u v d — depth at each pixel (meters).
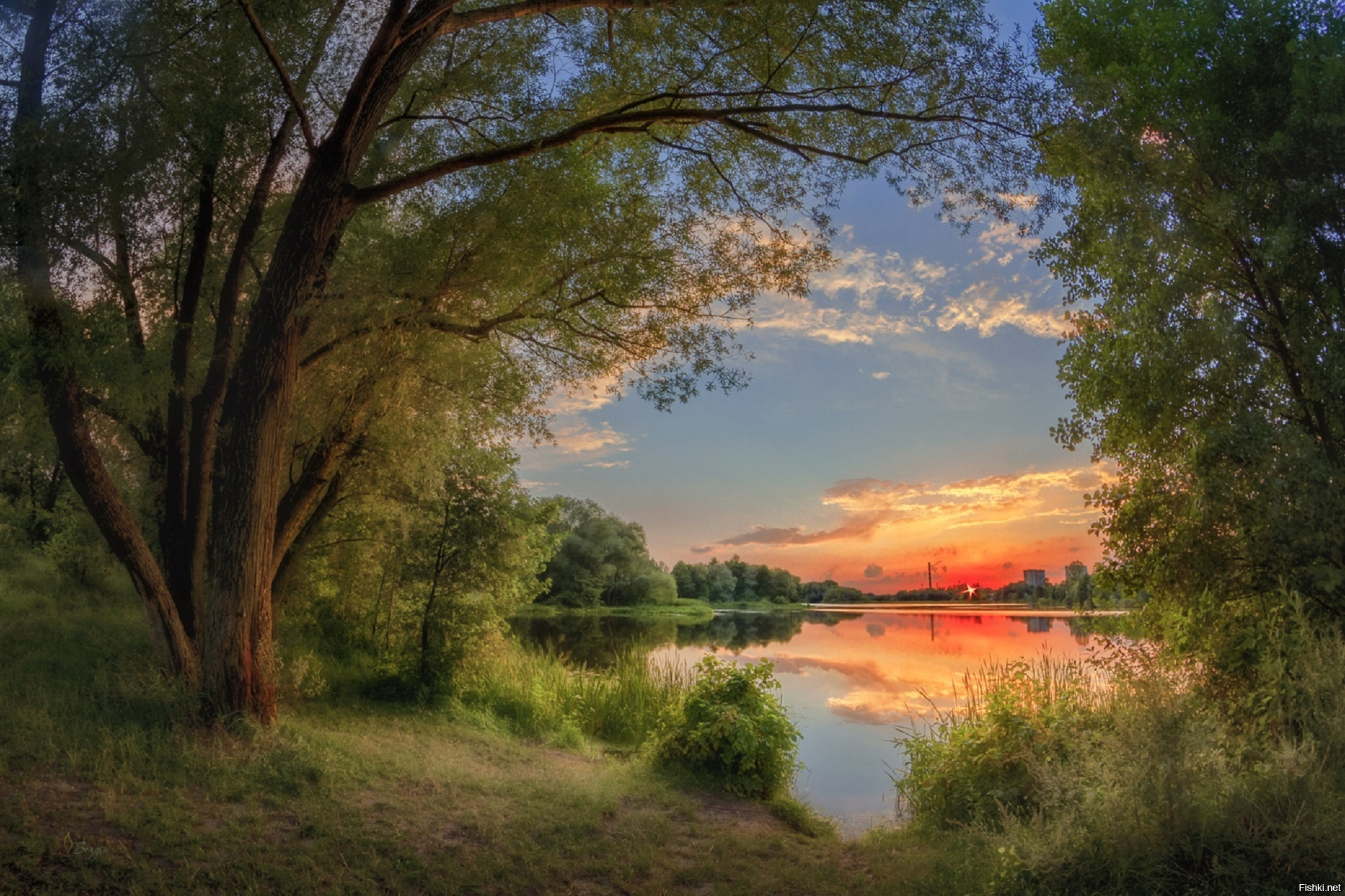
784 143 8.09
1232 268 7.04
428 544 10.54
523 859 5.18
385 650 11.87
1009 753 6.77
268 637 7.32
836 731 11.31
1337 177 6.25
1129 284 7.30
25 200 6.56
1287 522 5.83
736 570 103.38
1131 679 5.53
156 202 7.54
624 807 6.70
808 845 6.25
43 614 9.91
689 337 9.15
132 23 6.95
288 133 8.72
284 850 4.70
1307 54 6.29
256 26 6.82
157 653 7.31
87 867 4.05
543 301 9.04
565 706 11.38
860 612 70.31
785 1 7.59
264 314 7.43
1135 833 4.12
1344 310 6.30
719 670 9.19
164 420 8.64
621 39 8.85
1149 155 6.91
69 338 6.73
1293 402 6.65
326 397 9.55
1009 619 43.38
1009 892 4.38
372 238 9.63
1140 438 7.56
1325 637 4.98
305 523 10.15
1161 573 6.95
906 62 7.87
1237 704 5.70
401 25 7.48
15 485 14.03
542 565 13.43
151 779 5.31
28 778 4.91
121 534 7.20
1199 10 7.03
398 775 6.50
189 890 4.04
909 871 5.21
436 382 9.51
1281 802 4.04
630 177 9.70
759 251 9.05
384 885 4.54
